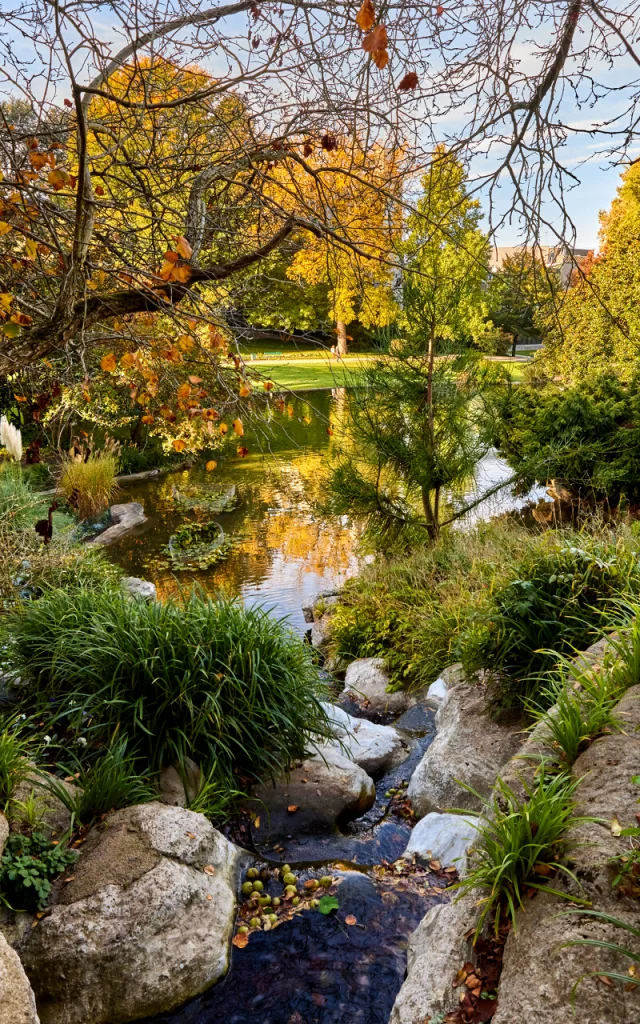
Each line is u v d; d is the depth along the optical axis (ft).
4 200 9.76
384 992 10.24
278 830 13.94
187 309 12.51
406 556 28.45
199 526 42.78
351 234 11.78
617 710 11.25
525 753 11.43
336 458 30.58
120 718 14.11
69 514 40.22
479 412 28.02
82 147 8.65
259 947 11.10
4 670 15.99
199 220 11.49
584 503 36.73
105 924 10.19
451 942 9.14
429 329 26.04
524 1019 7.39
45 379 14.16
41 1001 9.59
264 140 10.58
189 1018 9.92
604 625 14.87
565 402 35.83
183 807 13.14
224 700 14.58
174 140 11.44
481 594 20.10
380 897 12.14
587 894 8.36
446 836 13.12
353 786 14.85
